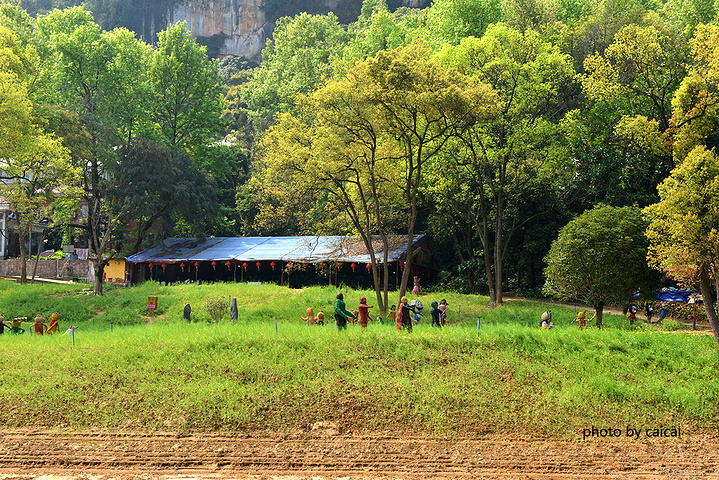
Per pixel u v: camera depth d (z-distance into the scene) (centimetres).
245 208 5806
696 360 1561
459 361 1546
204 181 4897
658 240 1791
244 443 1154
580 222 2266
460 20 4366
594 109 3022
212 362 1505
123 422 1238
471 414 1269
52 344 1744
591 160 3148
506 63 3212
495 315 3120
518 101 3372
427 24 5106
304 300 3434
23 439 1169
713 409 1322
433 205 4278
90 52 4538
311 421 1238
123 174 4234
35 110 3803
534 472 1043
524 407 1302
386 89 2533
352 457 1095
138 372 1461
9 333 2195
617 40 2441
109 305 3516
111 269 4822
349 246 4406
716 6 4172
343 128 2766
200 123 5391
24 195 3738
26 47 3950
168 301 3562
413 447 1141
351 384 1387
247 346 1627
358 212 3647
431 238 5150
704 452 1149
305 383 1389
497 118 3195
